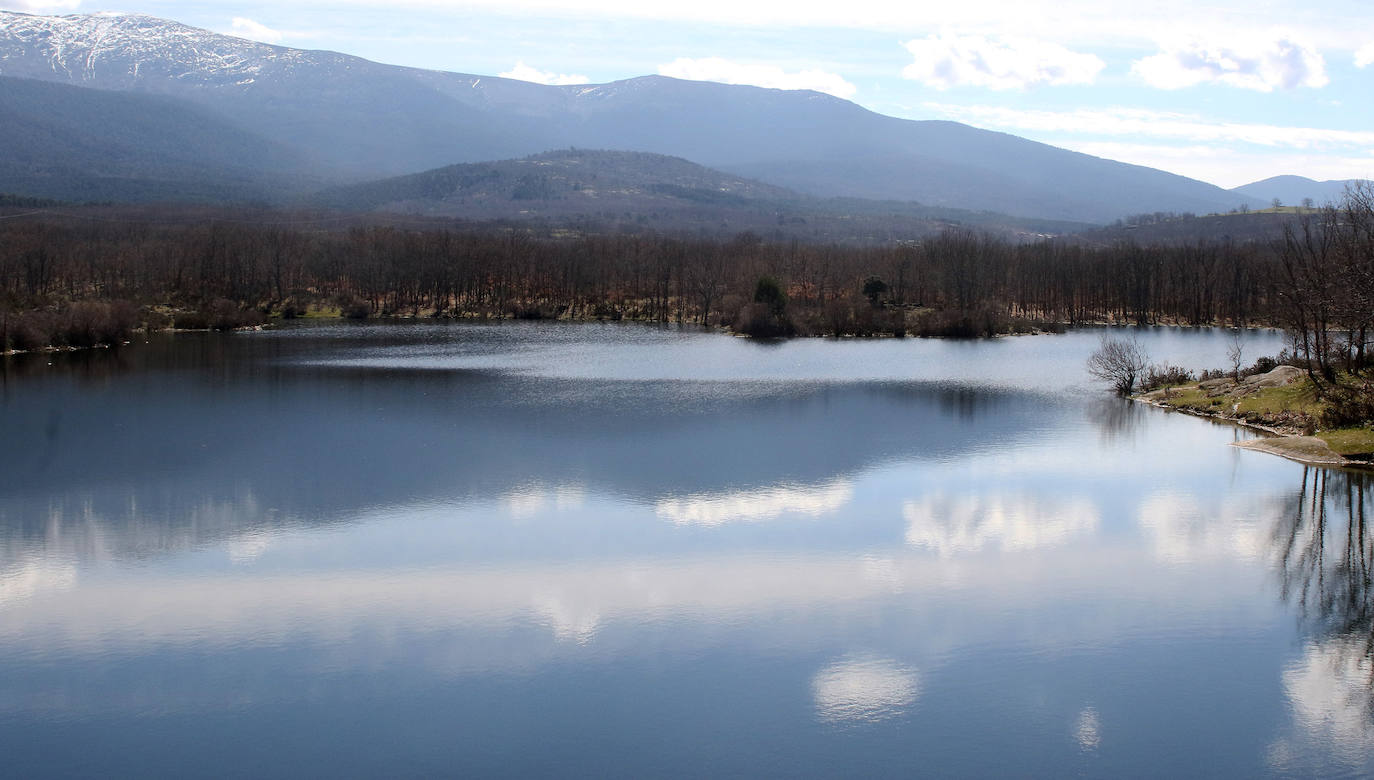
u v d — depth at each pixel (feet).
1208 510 213.25
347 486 228.22
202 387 368.48
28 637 150.00
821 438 285.23
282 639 149.18
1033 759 120.88
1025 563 180.55
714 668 140.87
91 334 489.26
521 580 171.22
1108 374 389.19
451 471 242.58
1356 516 208.54
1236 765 119.85
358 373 410.72
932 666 141.90
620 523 201.87
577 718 128.77
